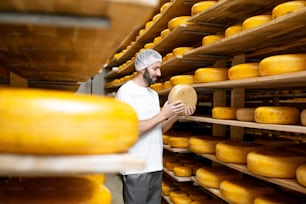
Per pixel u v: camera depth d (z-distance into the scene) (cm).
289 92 279
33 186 72
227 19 245
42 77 160
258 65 178
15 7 56
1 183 86
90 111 55
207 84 225
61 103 54
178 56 278
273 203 162
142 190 227
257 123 169
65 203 63
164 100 440
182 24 266
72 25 60
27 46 85
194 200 279
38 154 53
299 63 145
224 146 204
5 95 53
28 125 51
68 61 109
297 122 159
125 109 62
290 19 143
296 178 147
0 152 53
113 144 58
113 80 720
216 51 244
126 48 614
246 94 317
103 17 61
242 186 192
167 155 369
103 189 74
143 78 238
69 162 53
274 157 158
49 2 53
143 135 227
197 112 340
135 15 58
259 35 182
